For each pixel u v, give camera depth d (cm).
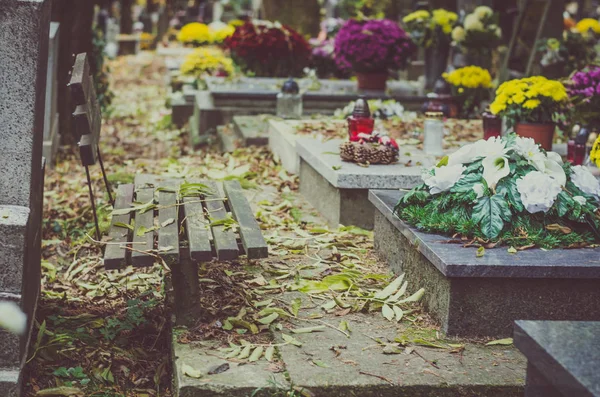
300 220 671
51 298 536
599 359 312
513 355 420
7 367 393
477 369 402
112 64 2627
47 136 933
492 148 494
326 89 1215
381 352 418
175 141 1265
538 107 724
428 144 730
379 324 455
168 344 465
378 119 942
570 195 484
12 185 412
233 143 995
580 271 431
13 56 402
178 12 4062
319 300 489
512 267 429
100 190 812
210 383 377
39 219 486
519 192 476
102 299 541
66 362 451
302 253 579
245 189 777
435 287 458
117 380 443
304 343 426
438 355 416
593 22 1488
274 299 487
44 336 469
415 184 633
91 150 454
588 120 828
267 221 659
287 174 831
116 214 487
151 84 2191
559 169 490
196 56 1437
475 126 929
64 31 1080
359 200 642
